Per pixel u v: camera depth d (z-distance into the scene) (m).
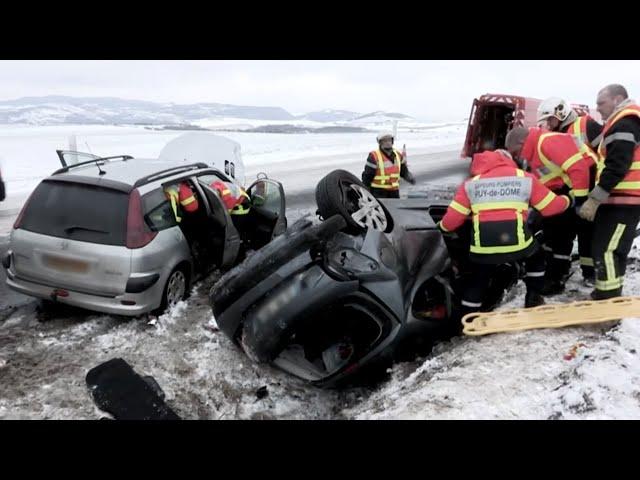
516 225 3.47
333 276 3.16
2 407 3.25
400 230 3.80
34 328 4.46
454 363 3.28
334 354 3.48
